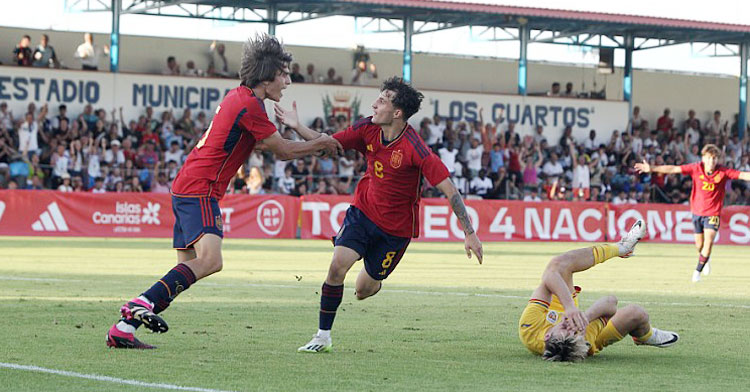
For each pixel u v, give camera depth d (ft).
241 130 30.25
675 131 162.09
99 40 145.28
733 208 127.85
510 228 122.21
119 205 112.47
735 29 157.28
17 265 69.26
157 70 148.05
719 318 43.06
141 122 129.18
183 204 30.30
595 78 171.22
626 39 162.91
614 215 126.11
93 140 125.18
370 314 42.29
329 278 31.01
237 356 29.78
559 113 150.20
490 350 31.83
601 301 30.60
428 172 30.60
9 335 33.45
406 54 149.59
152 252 86.48
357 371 27.43
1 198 109.40
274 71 30.55
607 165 148.87
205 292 51.08
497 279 64.03
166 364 27.94
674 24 153.99
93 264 71.31
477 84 167.73
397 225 31.48
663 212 127.65
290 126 31.63
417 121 143.54
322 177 129.39
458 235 119.55
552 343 29.22
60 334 33.83
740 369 28.86
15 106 126.11
